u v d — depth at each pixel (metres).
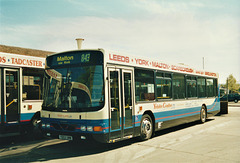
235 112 22.09
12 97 9.41
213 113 16.05
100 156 7.15
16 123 9.46
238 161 6.48
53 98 8.01
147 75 9.73
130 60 8.77
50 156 7.27
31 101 10.03
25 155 7.43
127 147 8.27
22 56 9.84
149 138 9.63
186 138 9.77
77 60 7.78
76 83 7.63
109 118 7.38
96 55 7.55
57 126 7.80
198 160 6.59
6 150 8.15
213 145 8.39
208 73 15.62
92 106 7.25
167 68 11.20
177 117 11.67
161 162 6.46
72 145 8.79
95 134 7.11
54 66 8.19
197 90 14.03
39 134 10.23
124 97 8.23
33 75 10.22
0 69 9.09
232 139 9.40
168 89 11.16
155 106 10.01
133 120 8.63
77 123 7.36
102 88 7.34
